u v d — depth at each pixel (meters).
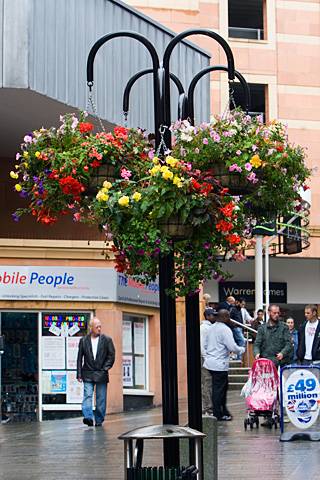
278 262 44.06
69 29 23.73
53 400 23.78
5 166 28.88
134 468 7.57
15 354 23.78
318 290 44.41
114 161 9.52
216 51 42.47
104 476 12.41
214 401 19.27
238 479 11.51
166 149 9.44
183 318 27.64
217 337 19.22
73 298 24.02
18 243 23.69
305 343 18.38
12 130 26.34
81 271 24.08
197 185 8.83
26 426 21.48
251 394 17.80
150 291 26.03
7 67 22.28
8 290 23.64
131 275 9.35
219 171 9.63
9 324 23.83
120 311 24.61
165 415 8.91
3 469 13.41
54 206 9.91
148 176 9.00
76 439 17.53
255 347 18.11
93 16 24.56
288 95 43.44
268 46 43.38
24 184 10.08
